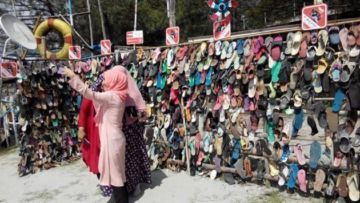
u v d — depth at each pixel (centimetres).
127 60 520
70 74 353
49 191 474
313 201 375
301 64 368
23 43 538
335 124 355
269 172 415
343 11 1201
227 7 430
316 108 365
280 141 400
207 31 1722
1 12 1647
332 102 361
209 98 449
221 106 436
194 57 450
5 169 596
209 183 443
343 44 342
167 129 492
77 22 1642
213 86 439
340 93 347
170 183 452
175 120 479
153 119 504
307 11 358
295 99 376
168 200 407
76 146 611
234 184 433
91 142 425
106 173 384
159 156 505
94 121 412
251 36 405
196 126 466
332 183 363
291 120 439
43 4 1800
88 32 1655
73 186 482
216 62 433
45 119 575
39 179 523
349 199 358
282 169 402
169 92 485
